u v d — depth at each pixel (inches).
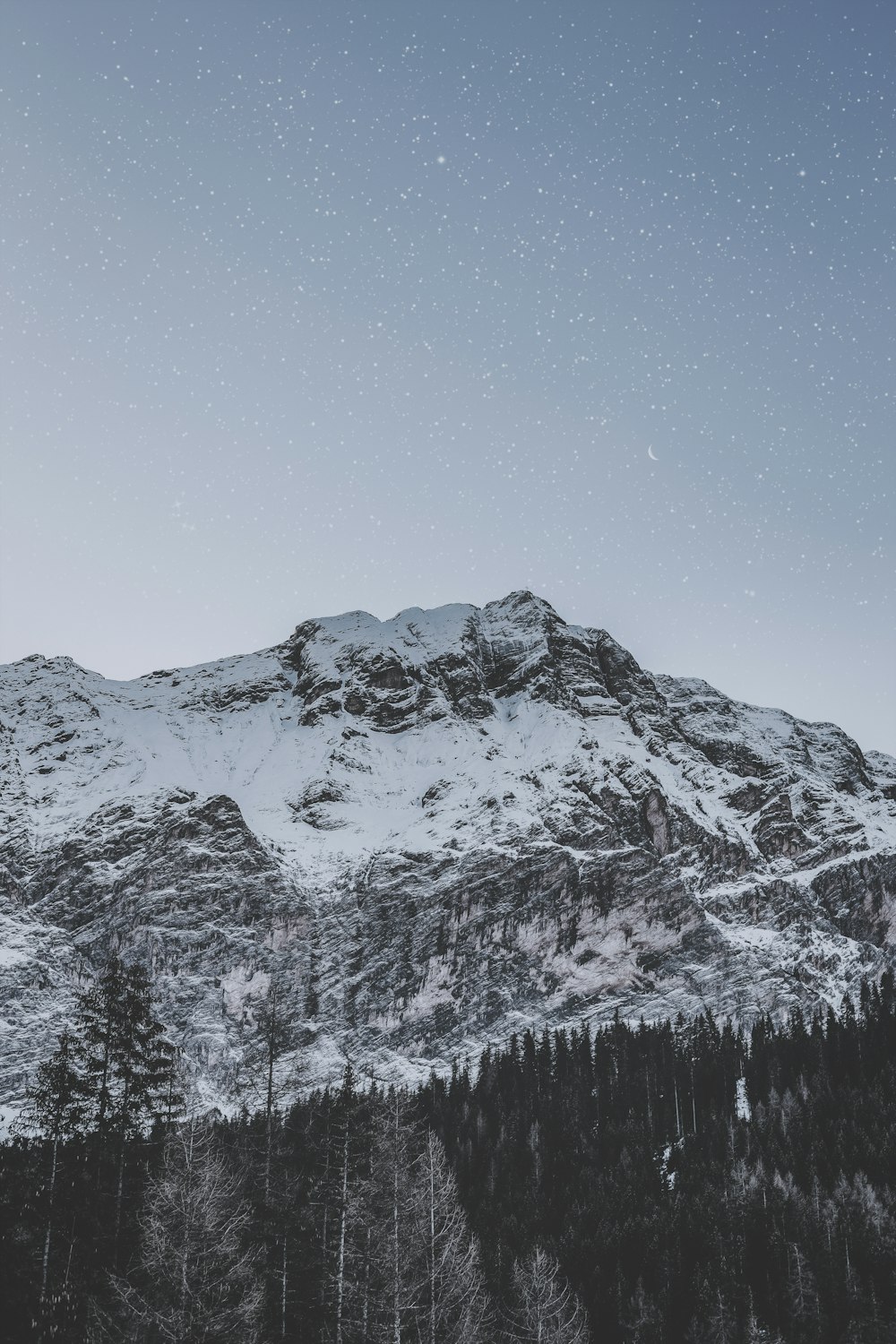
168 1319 1833.2
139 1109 2417.6
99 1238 2193.7
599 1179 4896.7
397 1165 2348.7
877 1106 5226.4
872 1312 3828.7
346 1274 2330.2
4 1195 2183.8
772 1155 4921.3
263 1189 2556.6
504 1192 4847.4
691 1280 3946.9
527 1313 2778.1
